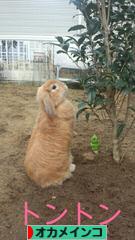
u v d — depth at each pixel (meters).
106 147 0.83
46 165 0.66
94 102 0.67
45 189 0.66
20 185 0.68
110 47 0.67
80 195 0.64
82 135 0.92
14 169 0.75
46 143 0.66
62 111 0.66
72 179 0.69
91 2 0.68
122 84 0.62
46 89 0.66
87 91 0.67
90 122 1.02
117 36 0.67
